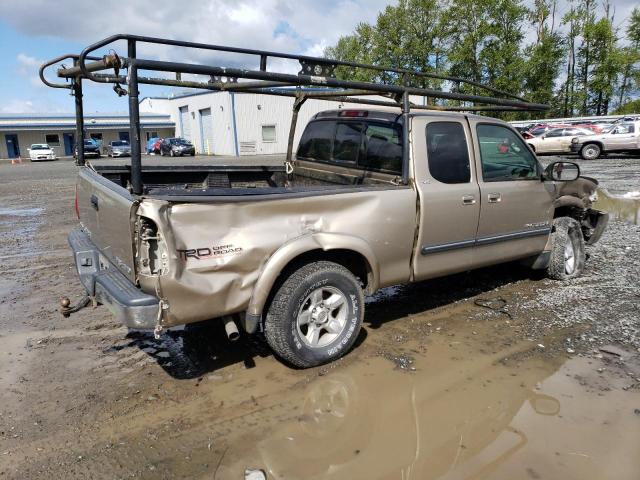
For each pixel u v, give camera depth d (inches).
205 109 1779.0
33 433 120.9
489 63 1664.6
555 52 1622.8
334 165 209.2
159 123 2053.4
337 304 153.8
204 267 126.7
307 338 150.3
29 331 181.5
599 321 184.4
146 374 149.9
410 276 172.2
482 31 1644.9
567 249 229.6
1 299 215.6
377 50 1967.3
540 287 223.5
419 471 107.1
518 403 132.9
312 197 143.8
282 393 138.6
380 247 159.2
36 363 156.9
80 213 179.8
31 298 217.2
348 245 149.3
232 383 144.3
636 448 114.3
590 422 124.3
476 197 182.4
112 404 133.5
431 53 1866.4
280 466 108.7
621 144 919.7
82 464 110.0
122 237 128.9
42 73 163.6
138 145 124.6
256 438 118.8
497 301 207.6
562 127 999.6
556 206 222.2
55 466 109.3
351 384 143.2
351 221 151.3
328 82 146.4
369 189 155.9
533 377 146.3
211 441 117.6
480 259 192.1
